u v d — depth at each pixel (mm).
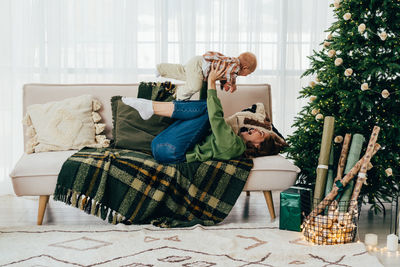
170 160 2881
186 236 2650
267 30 4246
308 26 4293
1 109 3971
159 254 2396
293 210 2783
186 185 2832
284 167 2906
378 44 2969
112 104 3295
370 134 3014
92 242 2557
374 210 3246
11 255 2381
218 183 2855
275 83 4297
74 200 2758
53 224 2984
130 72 4160
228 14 4160
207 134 3039
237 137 2943
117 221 2865
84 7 4070
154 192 2799
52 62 4043
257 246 2541
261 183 2912
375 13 2990
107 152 2898
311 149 3150
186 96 3055
